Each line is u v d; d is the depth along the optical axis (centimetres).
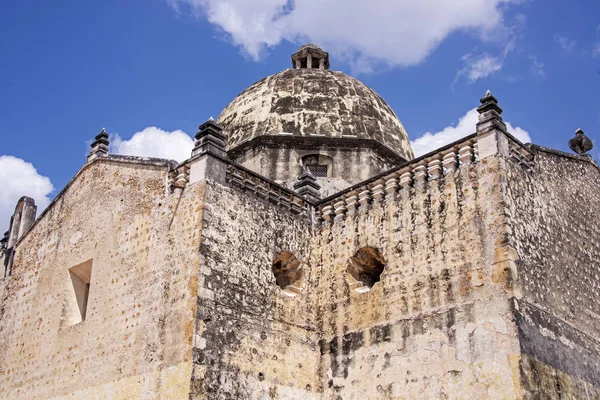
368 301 2162
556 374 1859
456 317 1923
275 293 2183
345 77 3281
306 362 2192
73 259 2448
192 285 1970
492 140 2008
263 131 2961
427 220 2092
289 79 3192
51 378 2309
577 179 2350
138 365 2019
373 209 2255
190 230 2058
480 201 1980
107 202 2406
